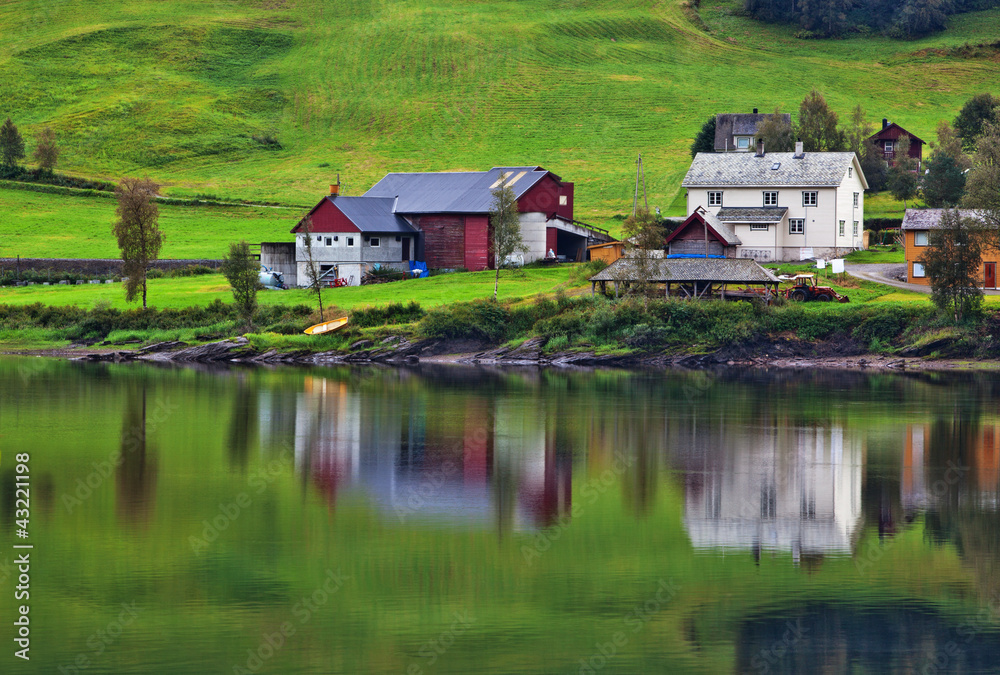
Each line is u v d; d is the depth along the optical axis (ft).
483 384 607.78
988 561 293.64
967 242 654.53
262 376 645.10
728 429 468.75
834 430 465.88
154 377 638.53
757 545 308.19
